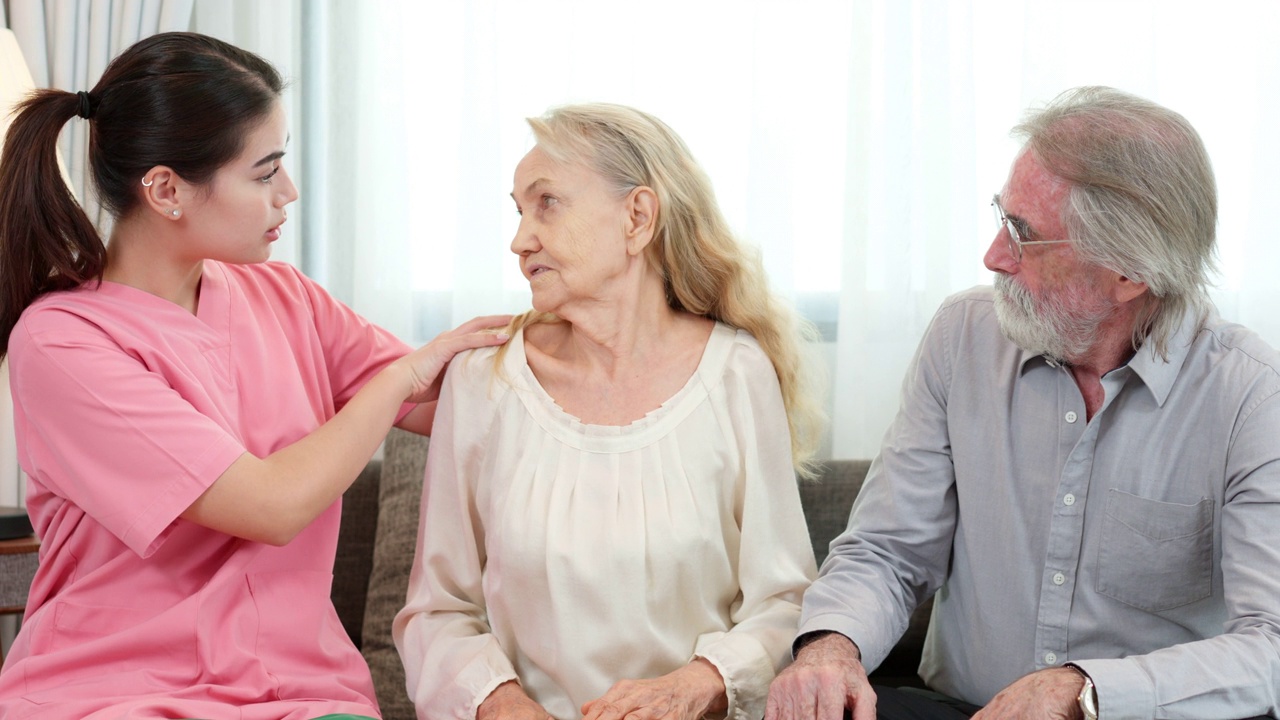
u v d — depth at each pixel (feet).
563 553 4.73
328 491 4.67
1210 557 4.80
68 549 4.76
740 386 5.05
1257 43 7.77
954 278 8.07
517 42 8.13
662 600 4.83
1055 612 4.99
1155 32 7.80
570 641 4.74
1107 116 4.65
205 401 4.69
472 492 5.13
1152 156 4.54
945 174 7.98
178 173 4.59
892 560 5.22
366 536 7.11
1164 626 4.90
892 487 5.33
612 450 4.88
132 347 4.58
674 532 4.79
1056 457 5.02
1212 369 4.80
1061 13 7.80
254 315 5.14
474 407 5.08
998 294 4.93
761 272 5.24
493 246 8.11
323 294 5.53
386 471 6.98
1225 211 8.02
